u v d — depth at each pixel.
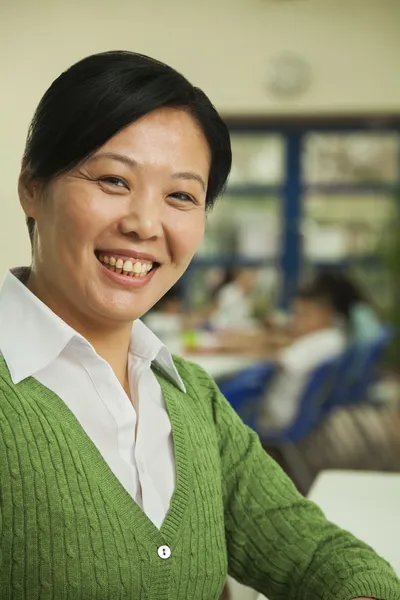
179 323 5.11
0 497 0.77
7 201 6.16
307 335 5.00
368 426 5.54
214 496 0.95
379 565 0.98
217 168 0.93
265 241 6.82
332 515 1.47
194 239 0.88
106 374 0.87
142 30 6.17
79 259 0.84
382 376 6.46
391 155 6.64
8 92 6.21
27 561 0.78
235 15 6.15
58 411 0.83
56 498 0.79
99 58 0.83
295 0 6.09
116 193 0.83
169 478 0.92
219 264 6.87
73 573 0.79
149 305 0.88
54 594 0.78
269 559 1.03
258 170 6.77
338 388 5.09
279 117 6.45
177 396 1.00
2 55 6.19
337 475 1.78
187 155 0.85
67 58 6.17
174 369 1.01
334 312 5.05
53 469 0.79
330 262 6.78
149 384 0.97
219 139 0.90
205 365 4.22
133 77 0.82
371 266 6.71
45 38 6.16
